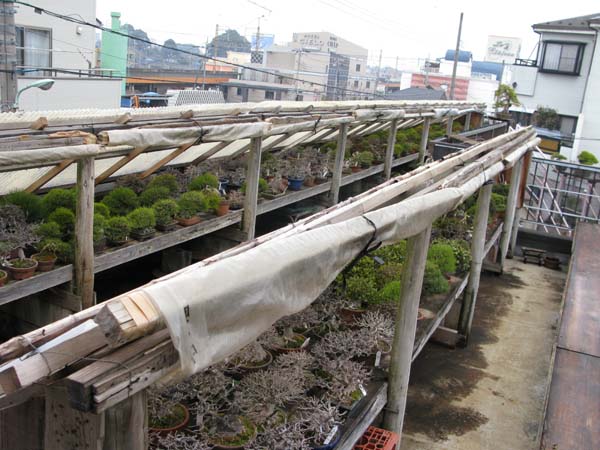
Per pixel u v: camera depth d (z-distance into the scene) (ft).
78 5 47.83
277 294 7.91
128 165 24.21
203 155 28.04
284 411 13.29
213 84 93.04
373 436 15.42
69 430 6.87
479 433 21.57
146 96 66.69
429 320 21.24
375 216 11.05
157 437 11.35
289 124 26.35
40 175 20.25
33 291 16.79
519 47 151.64
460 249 28.22
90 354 6.63
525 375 26.20
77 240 17.53
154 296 6.30
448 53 143.23
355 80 135.03
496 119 62.64
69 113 19.45
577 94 74.02
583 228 38.52
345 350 16.06
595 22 69.56
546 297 36.22
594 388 17.26
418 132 51.93
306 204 34.17
